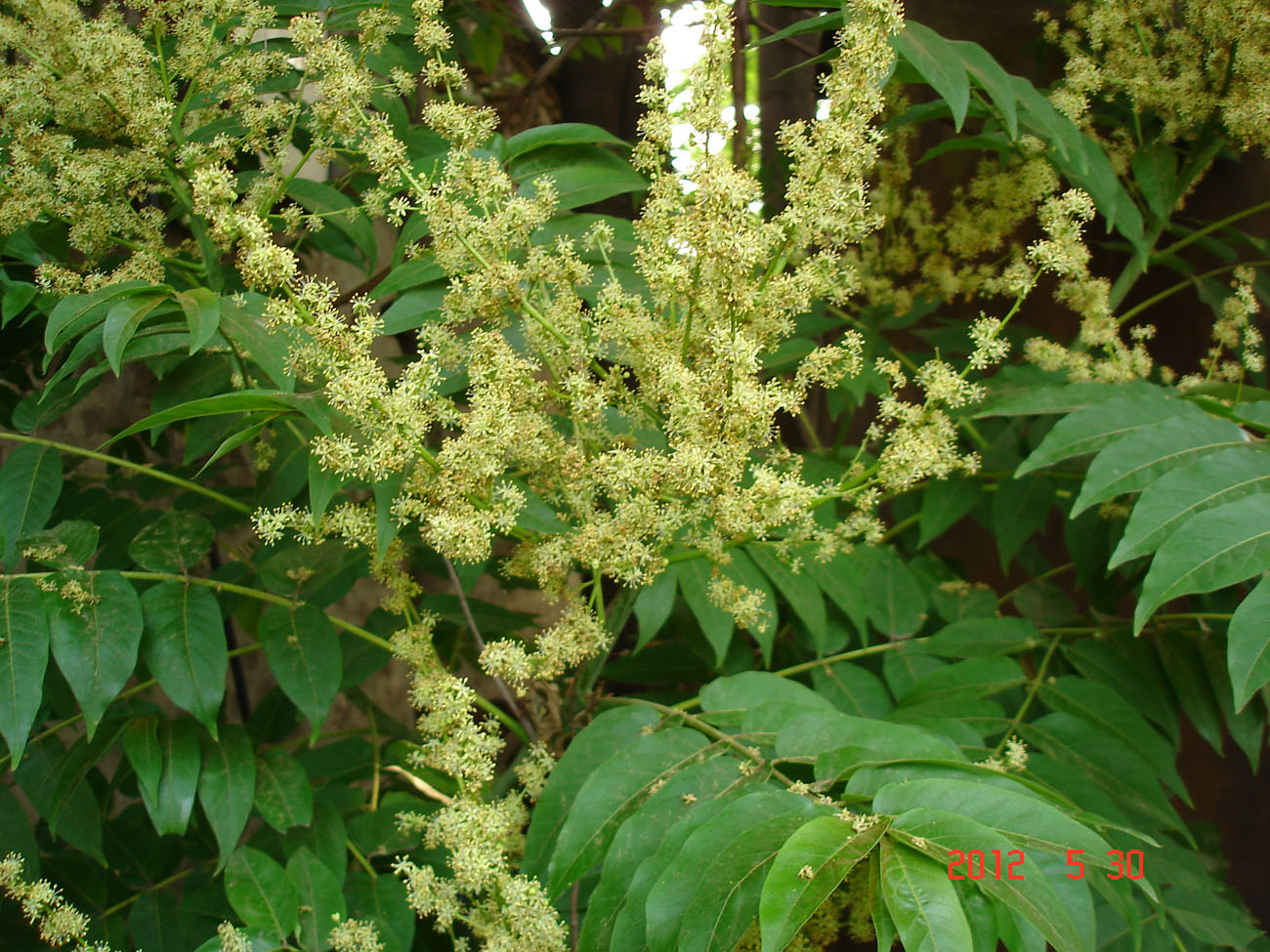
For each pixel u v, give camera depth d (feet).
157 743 2.21
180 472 2.96
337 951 2.05
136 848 2.77
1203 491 1.91
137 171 2.39
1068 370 2.77
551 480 2.17
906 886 1.42
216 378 2.53
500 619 2.97
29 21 2.45
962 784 1.57
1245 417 2.16
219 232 1.82
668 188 1.98
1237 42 2.84
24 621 2.01
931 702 2.47
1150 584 1.78
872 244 3.19
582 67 5.16
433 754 2.07
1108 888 1.75
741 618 2.15
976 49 2.36
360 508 2.09
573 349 2.09
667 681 3.19
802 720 1.88
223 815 2.17
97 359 2.56
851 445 4.26
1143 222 3.32
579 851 1.83
